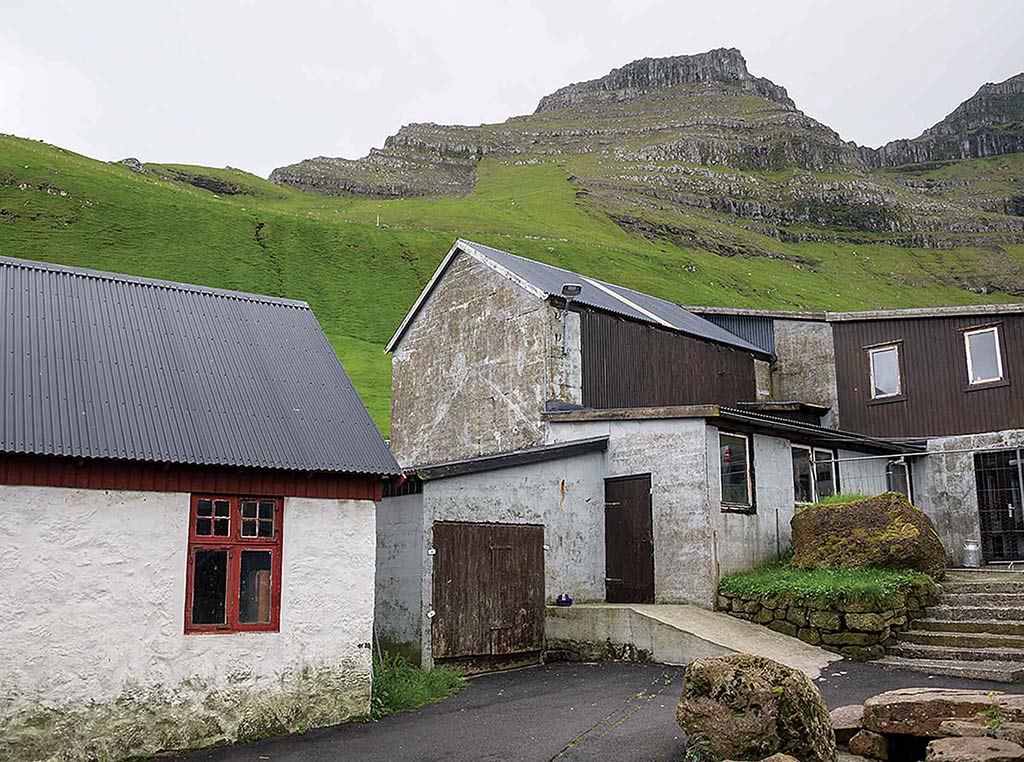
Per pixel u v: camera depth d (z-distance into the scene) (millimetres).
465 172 190875
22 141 95375
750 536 15336
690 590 14570
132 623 8797
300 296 65625
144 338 11078
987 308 19812
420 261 77750
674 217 139000
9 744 7992
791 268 122875
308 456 10172
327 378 12008
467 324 21828
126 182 84312
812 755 6930
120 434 9148
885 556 13836
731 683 7363
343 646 10102
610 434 16516
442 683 11961
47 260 62406
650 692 10914
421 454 22828
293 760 8445
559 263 84625
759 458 15961
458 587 13625
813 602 12555
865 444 18516
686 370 22016
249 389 11000
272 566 9875
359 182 165750
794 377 23828
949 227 163000
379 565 14203
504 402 20172
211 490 9469
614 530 16062
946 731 7055
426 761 8328
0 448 8156
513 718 9961
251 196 138750
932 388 20703
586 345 19828
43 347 10016
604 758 8094
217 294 12875
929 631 12391
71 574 8539
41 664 8258
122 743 8555
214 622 9672
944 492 19797
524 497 14898
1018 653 10945
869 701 7848
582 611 14211
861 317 22219
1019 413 19094
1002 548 18766
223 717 9164
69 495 8656
